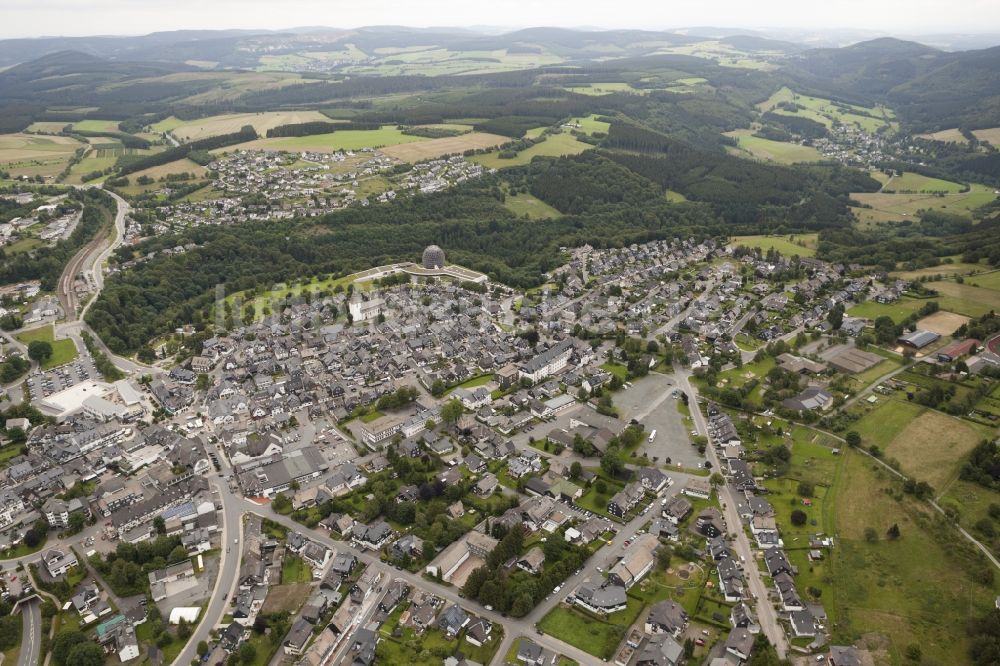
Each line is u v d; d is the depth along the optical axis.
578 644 190.12
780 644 188.25
